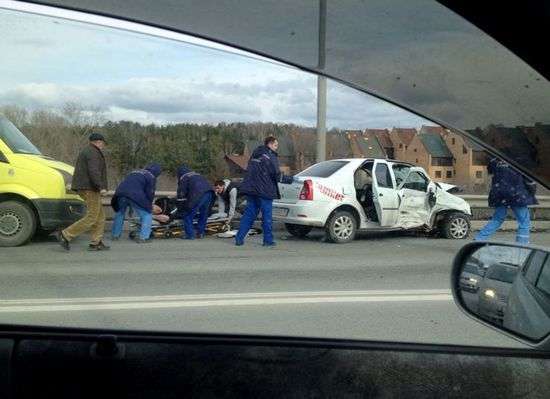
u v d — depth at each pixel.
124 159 14.01
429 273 8.01
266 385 2.48
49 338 2.62
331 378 2.50
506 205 7.03
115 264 8.43
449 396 2.42
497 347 2.62
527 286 2.42
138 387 2.48
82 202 10.03
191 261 8.84
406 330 4.67
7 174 9.58
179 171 11.61
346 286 7.04
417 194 11.23
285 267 8.42
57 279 7.19
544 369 2.37
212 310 5.56
